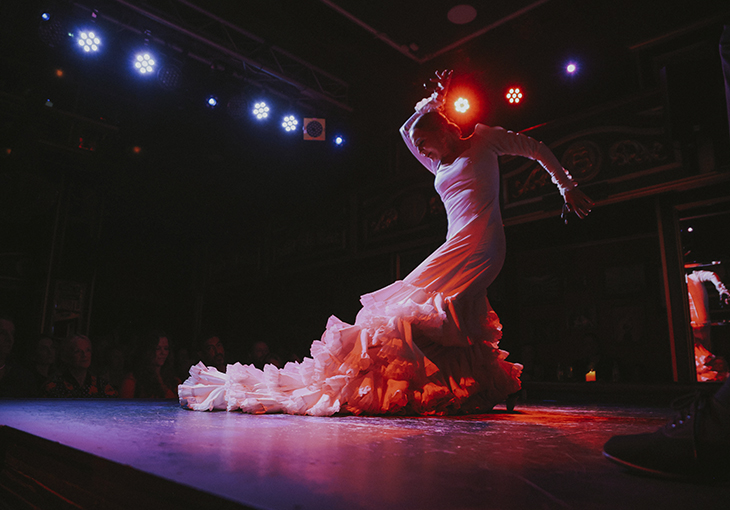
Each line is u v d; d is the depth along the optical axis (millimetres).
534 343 8297
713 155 5180
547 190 6379
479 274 2574
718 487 815
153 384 5656
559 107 7152
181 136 9039
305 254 9781
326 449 1170
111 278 10664
